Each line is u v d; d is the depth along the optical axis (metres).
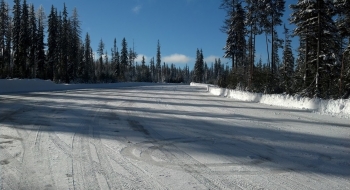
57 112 11.34
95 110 12.45
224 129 8.59
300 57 31.81
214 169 4.88
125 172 4.64
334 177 4.59
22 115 10.31
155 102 17.31
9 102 14.68
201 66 94.62
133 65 95.00
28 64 46.59
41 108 12.49
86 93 24.38
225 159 5.48
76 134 7.33
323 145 6.76
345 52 20.80
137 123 9.34
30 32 46.12
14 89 24.30
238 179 4.42
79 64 59.88
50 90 27.78
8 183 4.11
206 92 32.97
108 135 7.34
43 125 8.46
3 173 4.50
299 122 10.09
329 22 21.20
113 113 11.65
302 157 5.72
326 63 22.66
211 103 17.41
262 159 5.53
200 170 4.80
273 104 16.89
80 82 49.75
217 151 6.04
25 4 43.66
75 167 4.82
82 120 9.59
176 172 4.68
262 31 29.14
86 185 4.09
